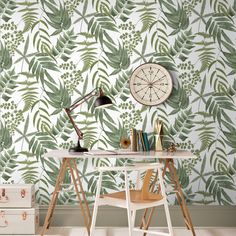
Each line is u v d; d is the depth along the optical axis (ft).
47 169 13.41
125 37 13.42
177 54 13.39
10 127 13.42
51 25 13.44
